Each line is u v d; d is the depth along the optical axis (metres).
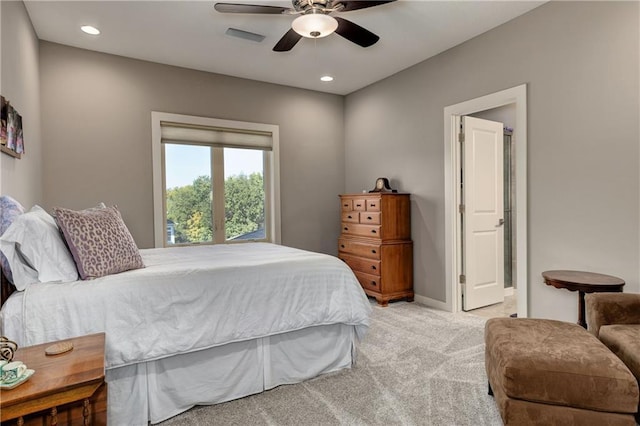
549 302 2.81
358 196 4.24
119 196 3.67
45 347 1.33
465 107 3.45
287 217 4.68
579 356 1.52
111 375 1.73
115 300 1.69
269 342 2.15
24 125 2.68
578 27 2.59
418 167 4.01
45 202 3.33
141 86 3.77
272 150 4.58
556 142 2.74
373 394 2.08
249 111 4.40
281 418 1.85
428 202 3.91
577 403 1.46
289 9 2.27
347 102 5.07
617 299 1.93
